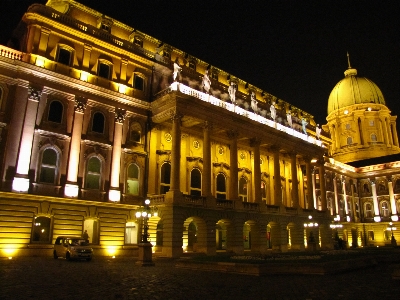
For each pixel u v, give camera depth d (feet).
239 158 171.12
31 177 101.40
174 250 110.93
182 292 43.39
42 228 102.01
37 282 49.49
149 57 137.39
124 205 119.44
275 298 39.91
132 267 75.51
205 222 124.16
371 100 315.78
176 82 128.16
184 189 141.79
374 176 265.13
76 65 117.60
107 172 119.44
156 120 132.67
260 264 62.90
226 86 160.97
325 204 189.47
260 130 157.48
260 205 147.54
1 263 75.92
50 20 112.88
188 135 149.07
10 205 96.27
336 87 343.46
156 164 134.00
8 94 102.06
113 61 128.06
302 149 182.09
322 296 41.22
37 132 104.94
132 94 130.93
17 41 124.36
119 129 124.26
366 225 260.42
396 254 104.88
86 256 87.56
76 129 113.19
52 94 110.52
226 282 52.65
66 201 106.93
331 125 328.08
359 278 58.34
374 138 305.73
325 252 119.75
